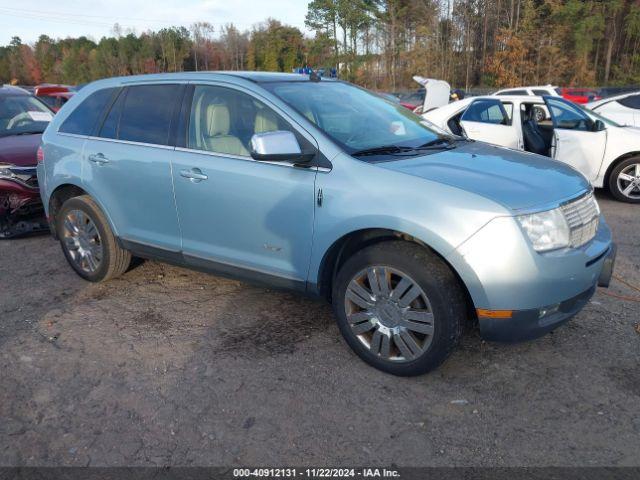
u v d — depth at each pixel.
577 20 45.97
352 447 2.74
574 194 3.20
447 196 2.98
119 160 4.37
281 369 3.45
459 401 3.09
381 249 3.18
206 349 3.71
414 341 3.18
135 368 3.50
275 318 4.14
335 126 3.65
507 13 49.38
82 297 4.64
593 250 3.19
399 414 2.99
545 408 3.01
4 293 4.79
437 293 3.01
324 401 3.11
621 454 2.64
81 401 3.16
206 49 87.81
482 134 8.50
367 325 3.36
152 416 3.01
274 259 3.68
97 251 4.79
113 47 87.62
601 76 51.03
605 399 3.07
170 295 4.62
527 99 8.23
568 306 3.14
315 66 65.94
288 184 3.48
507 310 2.92
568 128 8.00
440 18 52.97
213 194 3.83
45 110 7.67
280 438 2.82
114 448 2.77
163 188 4.11
